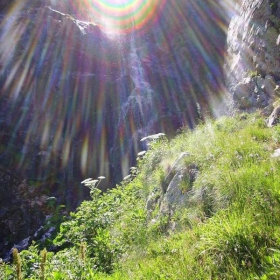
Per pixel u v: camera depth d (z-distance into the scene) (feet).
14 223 37.04
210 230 9.36
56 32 50.47
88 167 46.80
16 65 44.80
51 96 47.26
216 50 49.47
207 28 53.88
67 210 40.47
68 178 44.83
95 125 50.03
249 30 34.94
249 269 7.04
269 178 10.17
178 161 18.75
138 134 50.03
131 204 22.82
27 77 45.50
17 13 47.98
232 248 7.98
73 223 19.92
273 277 6.19
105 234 17.01
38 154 43.93
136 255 13.71
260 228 7.99
